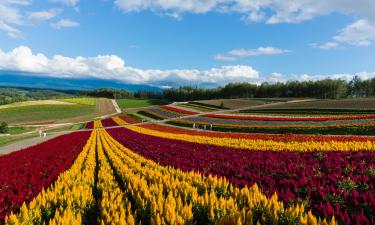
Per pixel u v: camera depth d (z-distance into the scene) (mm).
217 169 10922
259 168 10805
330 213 5520
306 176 9016
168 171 10375
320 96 120812
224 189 7199
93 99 126875
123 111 93250
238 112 66500
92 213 6781
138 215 6227
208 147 18766
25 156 17359
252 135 27016
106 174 9875
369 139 18188
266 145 17734
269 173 9930
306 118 41438
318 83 121875
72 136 34562
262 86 139000
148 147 20188
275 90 132250
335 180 7957
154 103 118312
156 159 14523
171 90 157125
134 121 64875
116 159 13992
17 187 8914
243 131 39188
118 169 11023
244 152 15367
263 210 5668
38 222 5875
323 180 7914
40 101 109812
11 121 71375
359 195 6348
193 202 6250
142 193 6988
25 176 11117
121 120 67750
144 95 168750
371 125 27766
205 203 6051
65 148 21469
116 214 5391
